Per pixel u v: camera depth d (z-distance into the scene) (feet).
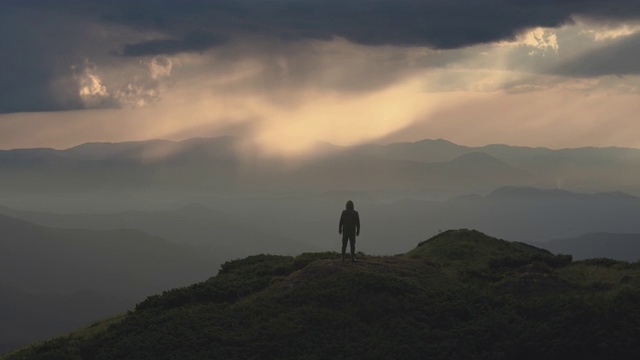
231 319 118.93
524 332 110.93
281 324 114.32
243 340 110.52
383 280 123.65
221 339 110.93
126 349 111.45
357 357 104.73
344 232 140.56
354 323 113.91
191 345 110.32
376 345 107.65
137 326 121.60
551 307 118.11
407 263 144.25
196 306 128.98
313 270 134.82
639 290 122.62
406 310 118.21
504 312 118.73
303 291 124.88
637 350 104.17
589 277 139.95
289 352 107.34
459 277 140.05
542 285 133.18
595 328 108.78
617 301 115.34
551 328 110.52
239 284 139.23
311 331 112.37
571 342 106.42
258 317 118.73
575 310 114.73
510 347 107.65
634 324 108.88
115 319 141.59
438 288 129.18
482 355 105.91
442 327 114.93
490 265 150.00
